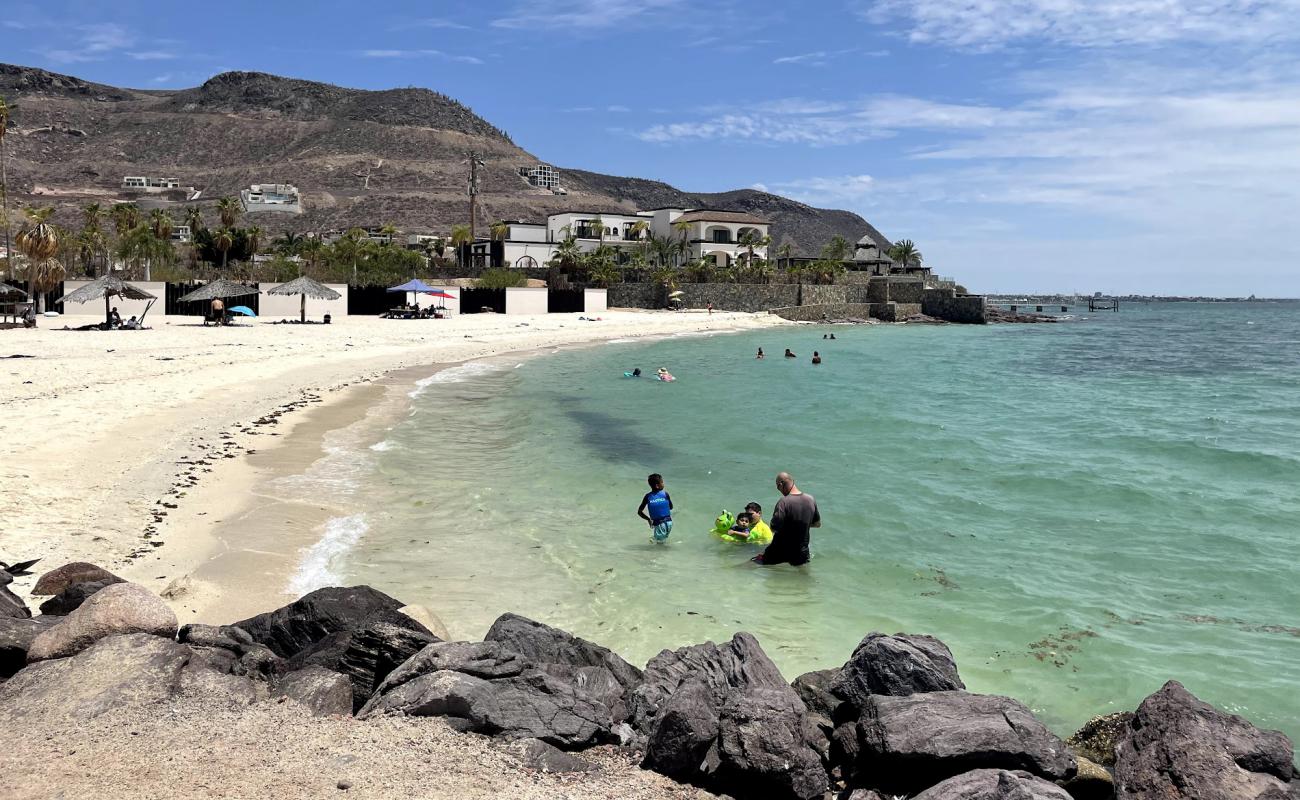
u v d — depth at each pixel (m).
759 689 6.25
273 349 39.75
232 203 93.81
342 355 40.22
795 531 11.98
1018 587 11.16
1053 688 8.15
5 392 22.45
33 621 7.44
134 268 74.62
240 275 74.88
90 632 6.86
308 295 55.66
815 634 9.55
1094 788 5.66
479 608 9.98
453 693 6.21
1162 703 5.89
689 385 36.62
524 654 7.52
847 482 17.58
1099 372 47.16
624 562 12.06
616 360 47.91
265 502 14.14
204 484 14.98
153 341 40.16
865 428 24.89
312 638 7.80
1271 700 7.82
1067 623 9.86
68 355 32.19
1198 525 14.27
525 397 30.64
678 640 9.32
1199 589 11.06
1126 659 8.81
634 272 95.69
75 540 11.25
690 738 5.84
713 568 11.90
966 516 14.88
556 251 96.69
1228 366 51.97
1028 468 19.05
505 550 12.34
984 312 103.50
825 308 99.00
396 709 6.22
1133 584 11.29
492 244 102.56
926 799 5.17
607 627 9.63
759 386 36.81
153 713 5.92
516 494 15.79
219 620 9.07
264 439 19.53
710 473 18.27
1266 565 12.02
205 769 5.21
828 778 6.05
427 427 22.80
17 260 63.50
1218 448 21.66
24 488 13.40
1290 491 16.78
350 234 97.75
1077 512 15.16
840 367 47.38
